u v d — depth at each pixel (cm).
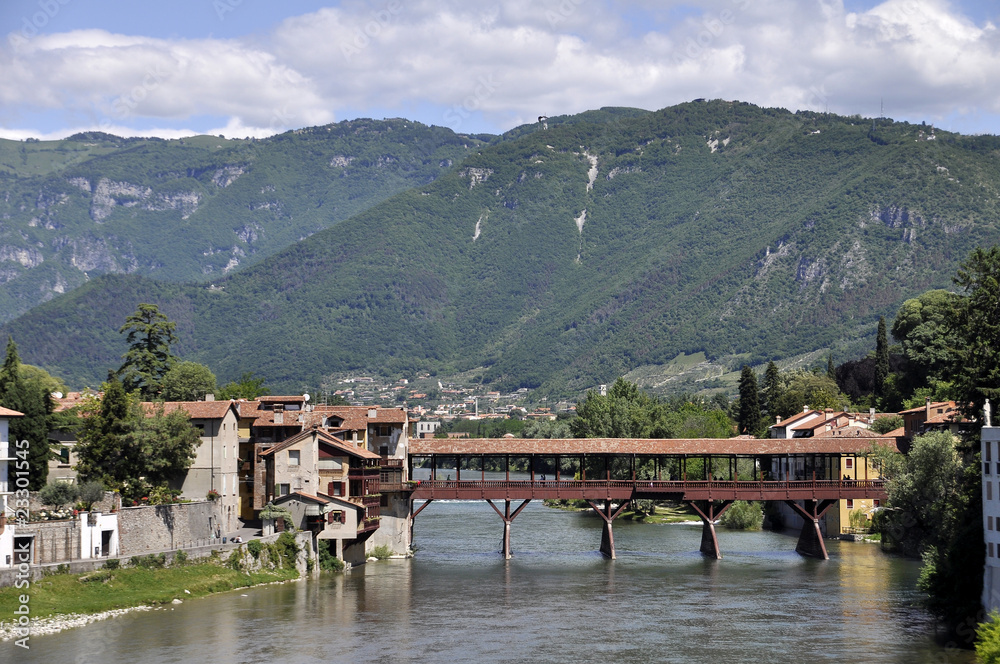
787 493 13100
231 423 11919
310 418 13075
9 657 7538
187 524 10569
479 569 11969
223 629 8569
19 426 10262
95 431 10662
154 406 11725
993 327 10312
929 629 8812
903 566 12044
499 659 7831
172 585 9625
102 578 9112
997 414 9981
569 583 11000
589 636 8562
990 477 8612
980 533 8900
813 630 8775
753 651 8094
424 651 8031
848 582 11000
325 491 11806
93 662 7469
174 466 11194
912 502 12069
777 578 11294
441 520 18512
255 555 10694
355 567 12112
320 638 8381
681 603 9912
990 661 7075
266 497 12131
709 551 13050
